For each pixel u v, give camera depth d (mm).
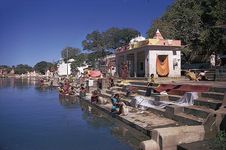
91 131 14812
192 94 14797
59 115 20516
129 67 34594
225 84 17297
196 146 8836
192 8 39031
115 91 25594
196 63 45906
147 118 14781
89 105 25516
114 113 17281
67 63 88938
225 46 35125
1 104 28328
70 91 36594
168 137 9102
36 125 16953
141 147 9328
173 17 41344
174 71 29344
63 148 11930
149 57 28641
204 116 12273
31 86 65125
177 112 13789
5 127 16500
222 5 33031
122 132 14219
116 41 83312
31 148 12117
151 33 44344
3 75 157500
